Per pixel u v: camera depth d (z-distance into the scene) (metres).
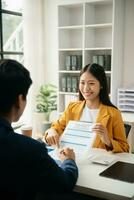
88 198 1.45
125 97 3.97
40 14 4.82
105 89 2.07
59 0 4.66
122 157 1.74
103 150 1.86
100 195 1.28
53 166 1.04
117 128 1.97
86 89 2.01
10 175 0.96
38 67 4.85
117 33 4.03
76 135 1.78
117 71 4.14
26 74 1.04
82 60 4.29
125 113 3.92
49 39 4.89
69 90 4.46
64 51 4.56
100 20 4.36
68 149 1.42
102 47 4.31
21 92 1.01
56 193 1.11
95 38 4.46
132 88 4.00
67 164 1.27
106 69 4.11
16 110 1.04
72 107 2.17
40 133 4.45
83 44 4.21
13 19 4.66
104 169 1.53
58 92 4.55
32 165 0.98
